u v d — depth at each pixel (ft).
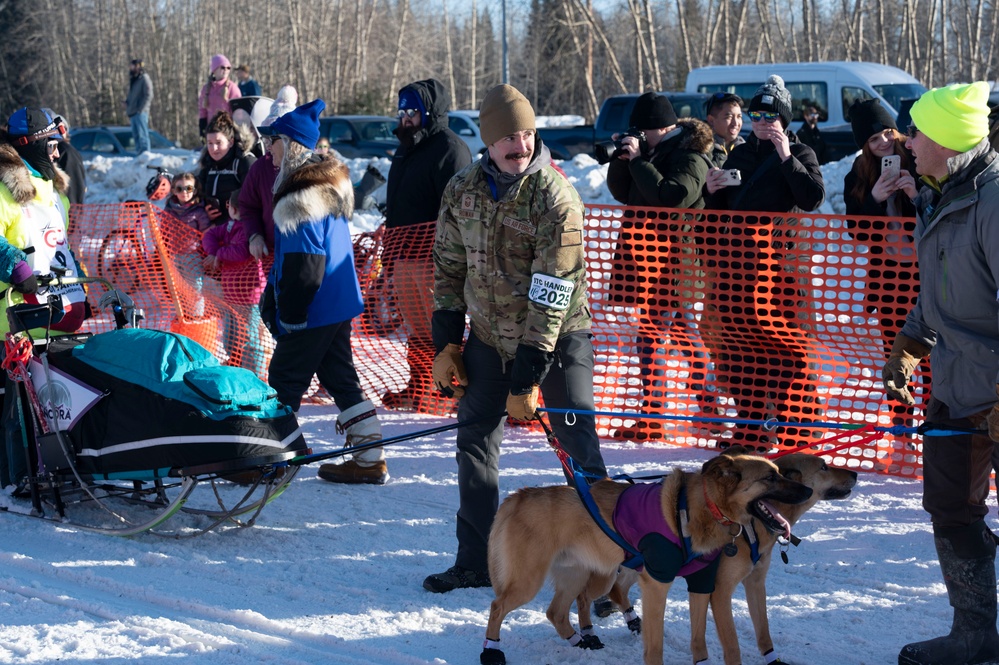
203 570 15.47
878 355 19.62
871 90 54.19
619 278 21.77
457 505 18.51
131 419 16.07
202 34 149.38
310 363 18.90
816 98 55.42
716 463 11.41
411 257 23.79
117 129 77.20
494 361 14.44
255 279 25.53
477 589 14.92
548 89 162.81
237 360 26.45
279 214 17.92
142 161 62.08
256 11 145.48
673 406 21.90
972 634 11.96
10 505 17.95
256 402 16.16
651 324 21.58
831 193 41.57
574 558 12.44
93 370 16.51
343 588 14.85
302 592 14.66
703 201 21.33
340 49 135.64
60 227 19.04
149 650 12.59
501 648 13.01
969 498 11.87
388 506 18.49
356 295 19.16
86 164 64.34
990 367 11.20
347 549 16.48
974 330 11.33
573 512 12.23
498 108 13.17
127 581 14.89
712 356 20.92
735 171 19.43
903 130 44.04
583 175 47.57
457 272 14.64
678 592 14.57
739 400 20.77
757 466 11.25
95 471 16.51
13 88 166.50
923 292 11.82
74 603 14.05
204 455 15.62
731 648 11.73
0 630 13.08
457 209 14.01
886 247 18.95
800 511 12.25
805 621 13.47
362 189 44.42
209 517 17.60
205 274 26.61
